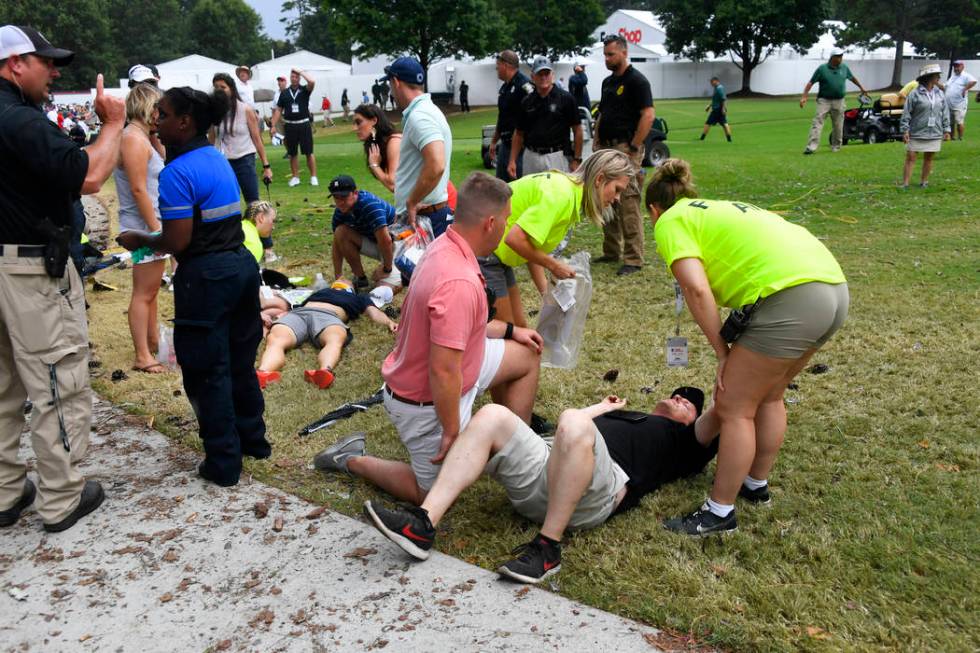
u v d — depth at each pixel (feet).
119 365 18.17
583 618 9.07
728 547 10.38
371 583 9.90
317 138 101.96
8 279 10.39
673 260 10.36
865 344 17.46
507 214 10.17
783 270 9.78
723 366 10.34
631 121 23.97
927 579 9.53
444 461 10.33
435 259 10.04
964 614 8.89
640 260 24.48
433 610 9.32
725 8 179.01
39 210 10.40
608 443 11.36
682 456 12.10
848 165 46.39
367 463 12.18
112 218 36.19
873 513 11.03
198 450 13.80
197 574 10.23
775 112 118.52
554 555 9.95
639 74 23.77
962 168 43.06
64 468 11.17
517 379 12.98
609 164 13.65
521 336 12.87
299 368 17.65
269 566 10.35
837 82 52.65
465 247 10.10
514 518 11.32
